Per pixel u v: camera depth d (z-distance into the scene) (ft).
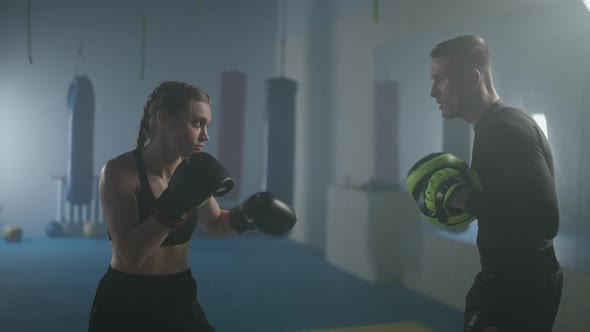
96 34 19.12
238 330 9.45
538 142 4.17
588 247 9.71
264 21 20.40
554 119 12.55
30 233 18.43
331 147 17.15
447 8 11.50
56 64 18.66
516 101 13.73
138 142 4.42
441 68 4.63
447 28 12.45
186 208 3.67
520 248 4.11
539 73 13.00
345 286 12.72
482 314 4.30
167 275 4.16
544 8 9.80
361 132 15.33
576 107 11.94
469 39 4.56
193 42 20.38
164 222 3.66
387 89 14.55
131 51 19.62
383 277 12.97
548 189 3.98
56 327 9.37
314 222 18.02
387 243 13.01
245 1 17.87
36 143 18.49
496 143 4.13
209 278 13.37
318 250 17.29
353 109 15.78
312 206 18.17
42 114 18.53
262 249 17.30
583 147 10.76
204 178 3.69
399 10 13.37
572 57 11.85
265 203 4.77
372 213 13.05
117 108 19.54
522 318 4.16
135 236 3.67
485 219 4.03
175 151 4.14
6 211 18.24
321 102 17.80
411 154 16.40
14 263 14.37
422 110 16.31
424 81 15.98
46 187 18.61
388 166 14.61
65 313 10.19
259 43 21.06
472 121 4.70
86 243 17.15
